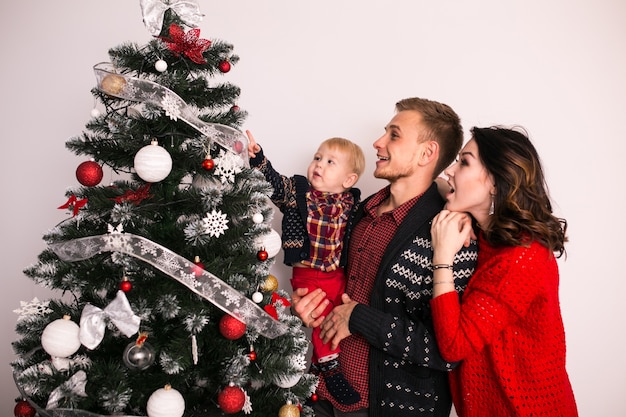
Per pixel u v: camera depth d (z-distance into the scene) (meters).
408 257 1.47
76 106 2.06
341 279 1.74
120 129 1.26
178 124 1.32
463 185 1.40
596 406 1.96
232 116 1.42
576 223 1.94
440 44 1.97
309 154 2.04
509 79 1.95
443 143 1.61
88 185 1.27
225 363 1.32
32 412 1.33
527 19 1.94
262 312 1.30
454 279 1.42
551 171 1.94
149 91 1.24
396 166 1.58
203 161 1.30
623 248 1.93
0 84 2.07
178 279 1.22
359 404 1.54
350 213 1.73
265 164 1.68
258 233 1.35
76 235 1.27
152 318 1.32
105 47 2.04
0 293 2.13
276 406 1.42
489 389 1.37
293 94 2.04
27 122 2.08
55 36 2.05
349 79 2.01
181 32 1.27
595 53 1.92
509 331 1.33
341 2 2.00
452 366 1.37
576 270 1.95
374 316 1.42
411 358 1.39
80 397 1.19
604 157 1.92
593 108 1.92
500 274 1.30
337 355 1.59
